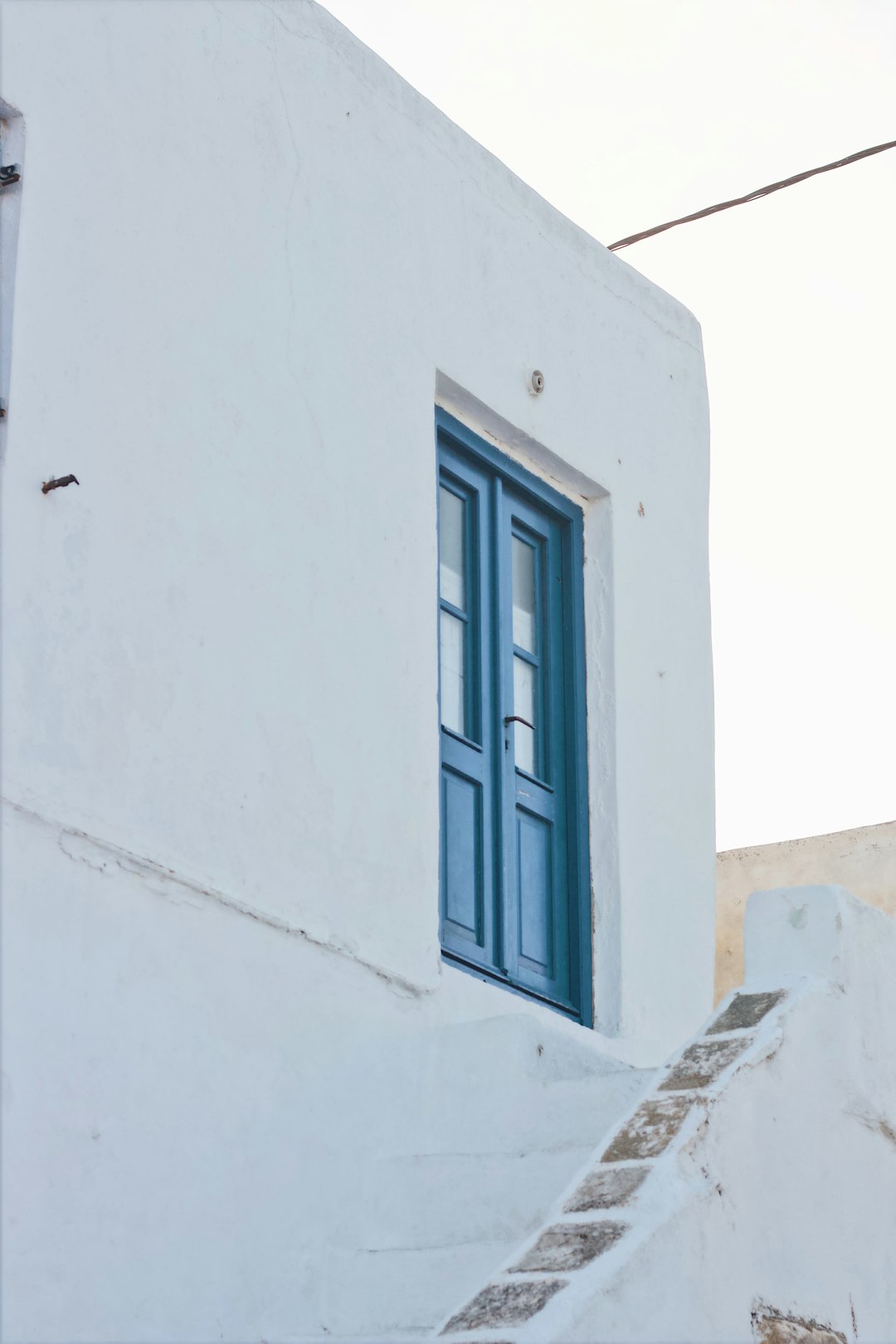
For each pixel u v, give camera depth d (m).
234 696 5.61
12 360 5.09
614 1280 4.20
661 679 7.82
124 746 5.19
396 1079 5.81
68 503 5.17
